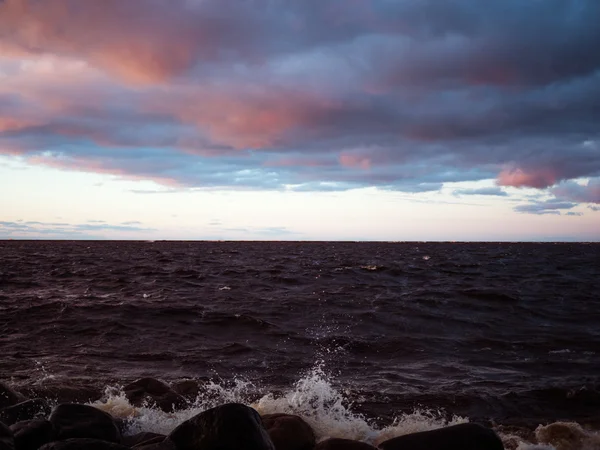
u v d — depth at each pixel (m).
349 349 12.73
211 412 5.30
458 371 10.66
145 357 11.70
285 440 5.98
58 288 25.16
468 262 52.00
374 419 7.70
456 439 5.52
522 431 7.12
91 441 4.86
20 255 63.00
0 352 11.90
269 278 31.33
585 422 7.58
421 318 16.86
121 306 18.44
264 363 11.30
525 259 61.00
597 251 106.25
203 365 11.06
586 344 13.20
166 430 6.91
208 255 69.12
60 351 12.15
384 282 29.17
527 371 10.65
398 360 11.67
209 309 18.34
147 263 48.22
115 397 7.95
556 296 22.84
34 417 6.33
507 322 16.42
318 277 32.03
